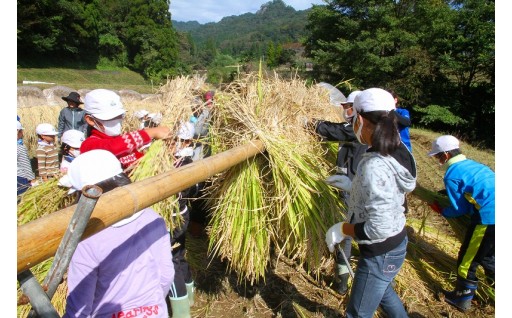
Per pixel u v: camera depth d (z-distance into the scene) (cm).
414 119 2419
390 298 266
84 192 122
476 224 361
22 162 530
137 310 189
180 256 321
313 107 409
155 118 315
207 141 360
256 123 319
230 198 312
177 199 289
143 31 5516
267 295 378
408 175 231
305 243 323
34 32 4241
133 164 284
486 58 2152
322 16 2777
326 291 386
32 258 120
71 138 368
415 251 463
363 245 244
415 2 2516
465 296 373
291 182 307
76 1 4838
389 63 2334
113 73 4997
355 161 346
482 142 1977
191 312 346
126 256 185
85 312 179
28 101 1130
